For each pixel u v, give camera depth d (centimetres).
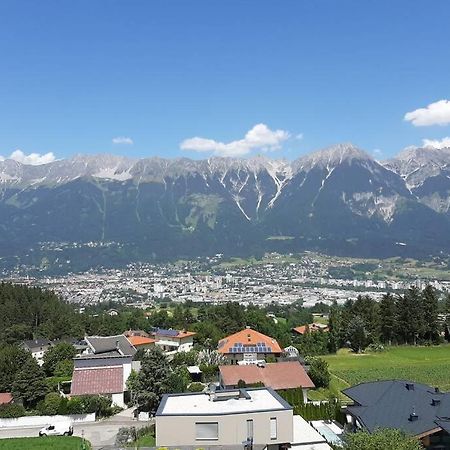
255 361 9400
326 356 11481
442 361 10638
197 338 13100
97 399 6825
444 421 4372
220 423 4444
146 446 5150
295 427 5109
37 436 5991
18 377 7394
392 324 12656
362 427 4722
